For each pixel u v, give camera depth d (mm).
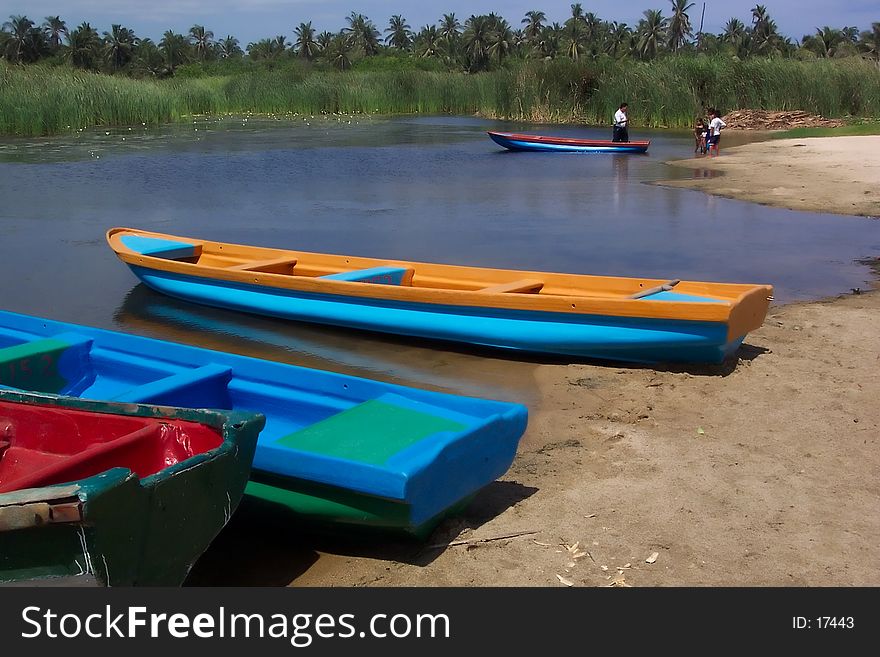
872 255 12719
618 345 7664
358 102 49594
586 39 113250
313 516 4598
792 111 38281
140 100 39500
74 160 25828
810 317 9234
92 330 6730
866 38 93875
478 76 50844
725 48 98500
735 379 7305
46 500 3105
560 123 42094
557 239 14164
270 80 49500
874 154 24984
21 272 12031
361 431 4746
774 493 5180
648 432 6199
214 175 23078
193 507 3746
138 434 4262
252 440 4113
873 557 4449
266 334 9195
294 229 15305
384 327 8820
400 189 20547
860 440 5969
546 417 6586
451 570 4395
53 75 38125
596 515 4930
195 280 10078
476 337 8305
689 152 28609
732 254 12867
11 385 6176
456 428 4820
